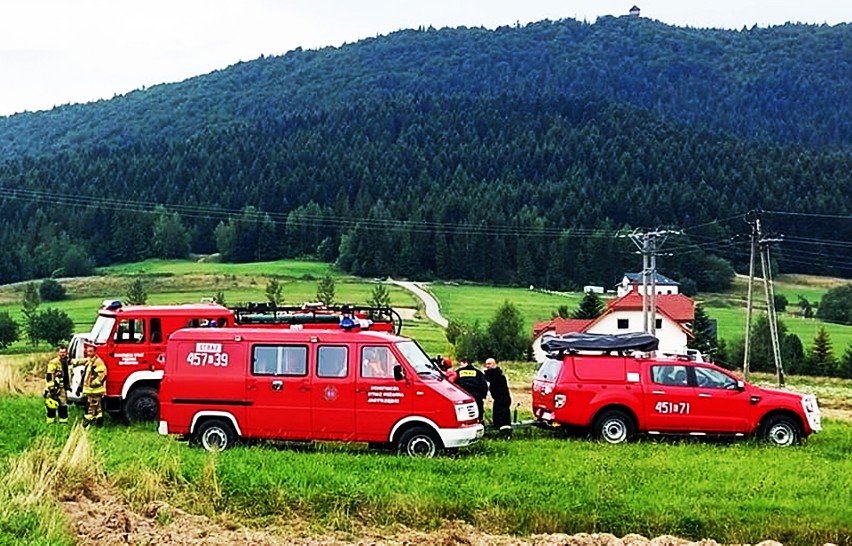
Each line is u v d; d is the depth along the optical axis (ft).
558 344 71.26
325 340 59.06
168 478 46.96
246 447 58.08
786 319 296.10
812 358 230.68
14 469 45.62
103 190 485.56
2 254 370.53
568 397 67.77
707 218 394.93
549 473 51.21
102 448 54.95
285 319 73.41
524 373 179.73
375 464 52.49
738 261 361.92
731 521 42.29
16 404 79.36
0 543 34.96
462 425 57.82
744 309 310.65
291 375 58.95
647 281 169.37
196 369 59.93
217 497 44.37
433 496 44.42
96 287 338.95
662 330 238.48
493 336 229.45
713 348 236.84
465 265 376.48
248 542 38.93
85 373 69.21
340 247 384.68
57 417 71.10
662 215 405.80
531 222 394.73
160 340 72.38
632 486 48.21
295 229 419.33
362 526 42.11
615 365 68.28
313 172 517.96
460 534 40.91
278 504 43.83
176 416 59.82
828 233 372.79
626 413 67.56
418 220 416.26
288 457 53.62
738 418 67.51
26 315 255.70
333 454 55.93
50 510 39.60
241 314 75.15
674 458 58.39
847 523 42.19
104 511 42.42
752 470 54.08
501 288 359.87
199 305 75.46
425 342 222.28
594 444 65.00
